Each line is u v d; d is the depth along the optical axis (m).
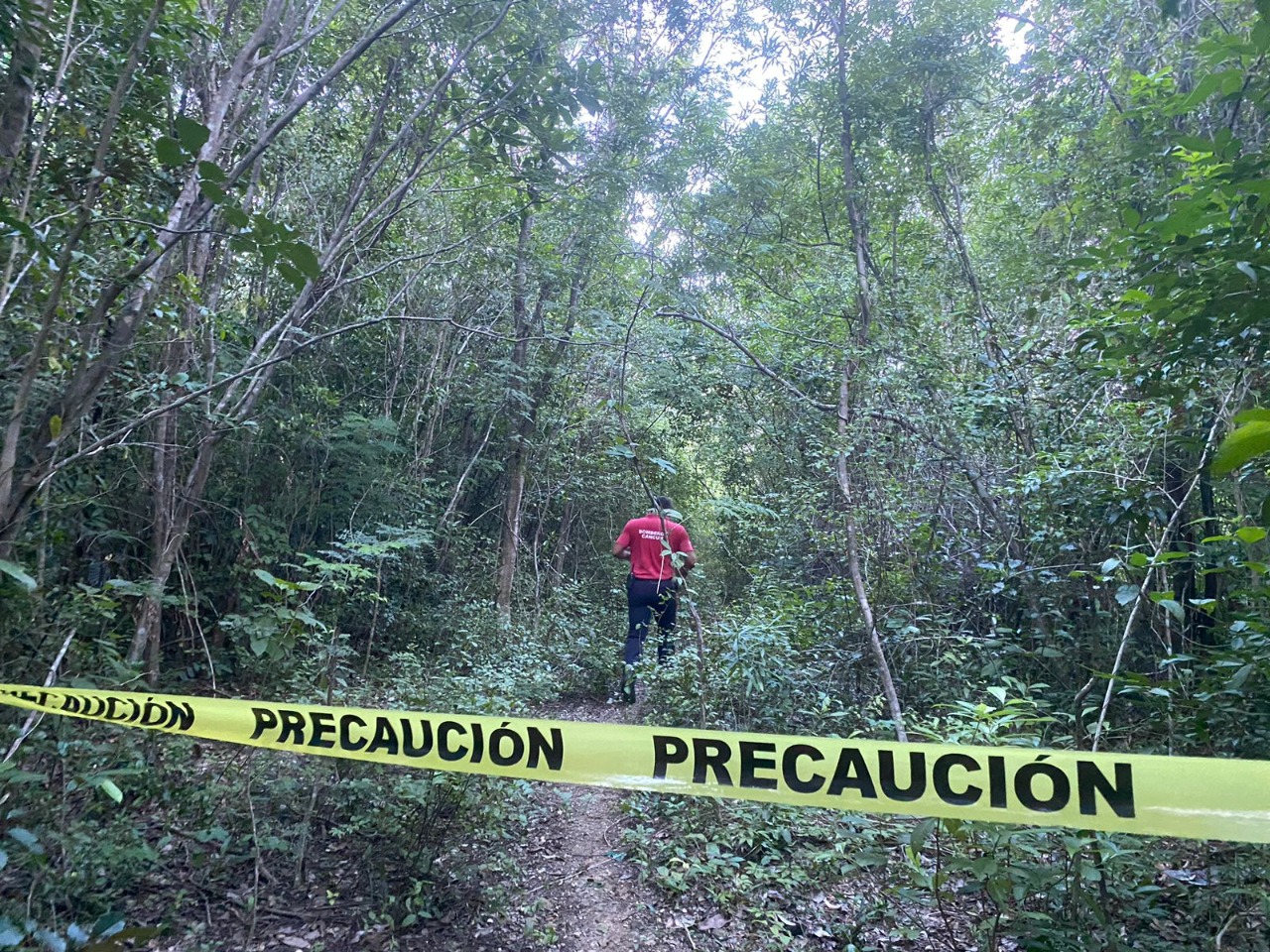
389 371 8.53
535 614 8.61
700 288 7.91
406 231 7.89
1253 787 1.58
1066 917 2.43
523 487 9.55
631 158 7.24
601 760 2.11
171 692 4.86
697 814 3.82
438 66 5.77
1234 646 2.92
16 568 2.64
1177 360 3.30
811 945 2.88
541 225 7.93
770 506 7.29
